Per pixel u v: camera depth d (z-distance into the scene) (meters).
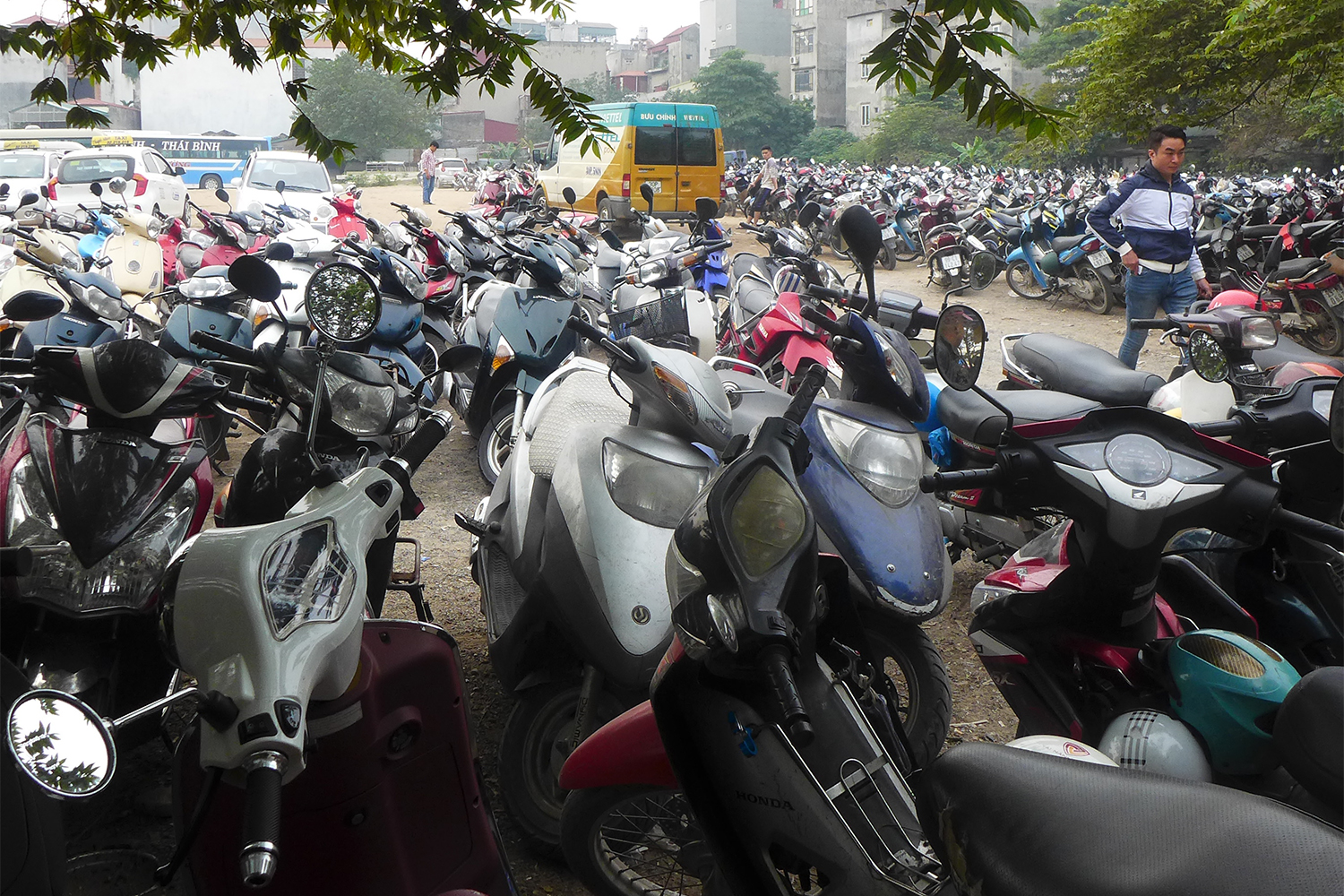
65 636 2.48
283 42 3.95
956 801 1.31
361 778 2.05
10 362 2.72
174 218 9.21
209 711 1.54
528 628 2.74
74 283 4.86
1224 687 2.15
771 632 1.78
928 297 13.02
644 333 5.11
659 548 2.65
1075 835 1.17
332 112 67.38
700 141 19.66
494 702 3.58
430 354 5.44
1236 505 2.22
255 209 16.34
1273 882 1.05
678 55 99.94
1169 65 10.71
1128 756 2.21
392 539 2.45
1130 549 2.27
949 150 54.44
